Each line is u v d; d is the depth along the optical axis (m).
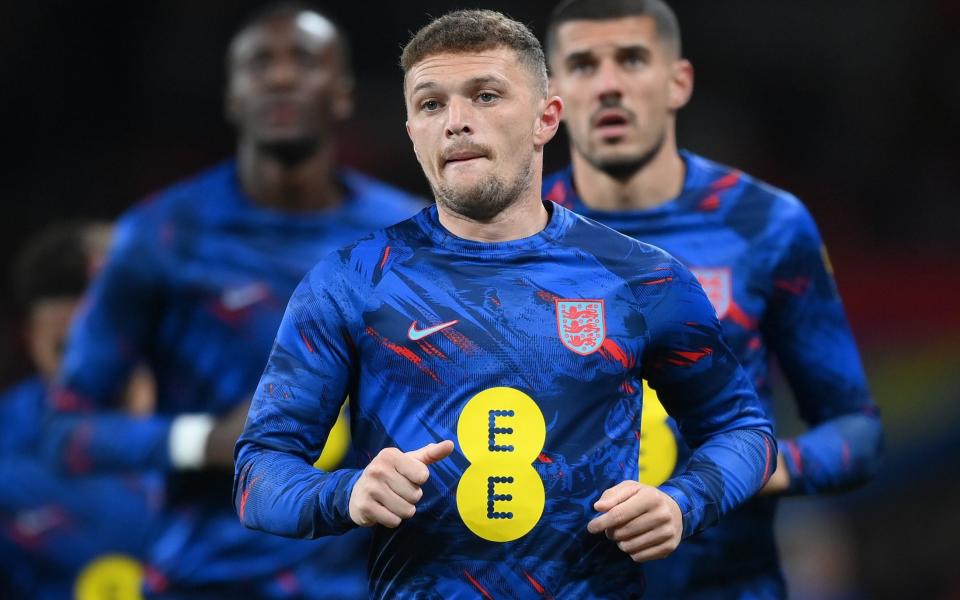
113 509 23.48
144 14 52.16
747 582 14.76
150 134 51.84
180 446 17.80
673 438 14.34
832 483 14.82
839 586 32.53
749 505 14.74
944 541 37.50
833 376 15.35
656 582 14.49
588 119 15.35
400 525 10.84
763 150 52.94
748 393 11.81
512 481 10.73
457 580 10.72
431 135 11.00
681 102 15.95
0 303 45.47
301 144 18.95
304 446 11.10
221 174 19.50
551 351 10.92
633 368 11.14
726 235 15.30
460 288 11.09
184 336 18.80
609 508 10.26
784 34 54.00
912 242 50.38
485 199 10.98
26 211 50.06
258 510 10.77
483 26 11.10
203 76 52.31
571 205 15.80
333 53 19.48
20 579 23.52
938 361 42.84
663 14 15.54
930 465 39.00
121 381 18.86
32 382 24.23
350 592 18.44
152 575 18.41
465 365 10.87
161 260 18.70
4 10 51.16
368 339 11.05
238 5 52.50
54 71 51.53
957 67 53.34
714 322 11.56
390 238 11.43
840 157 52.81
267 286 18.88
